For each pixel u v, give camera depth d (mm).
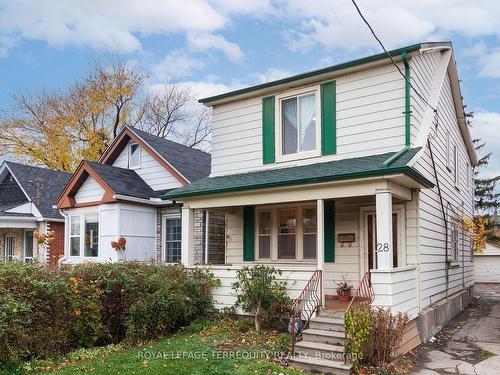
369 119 10602
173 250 15609
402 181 9008
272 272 9773
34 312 7848
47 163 30375
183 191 11625
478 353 8961
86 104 31922
